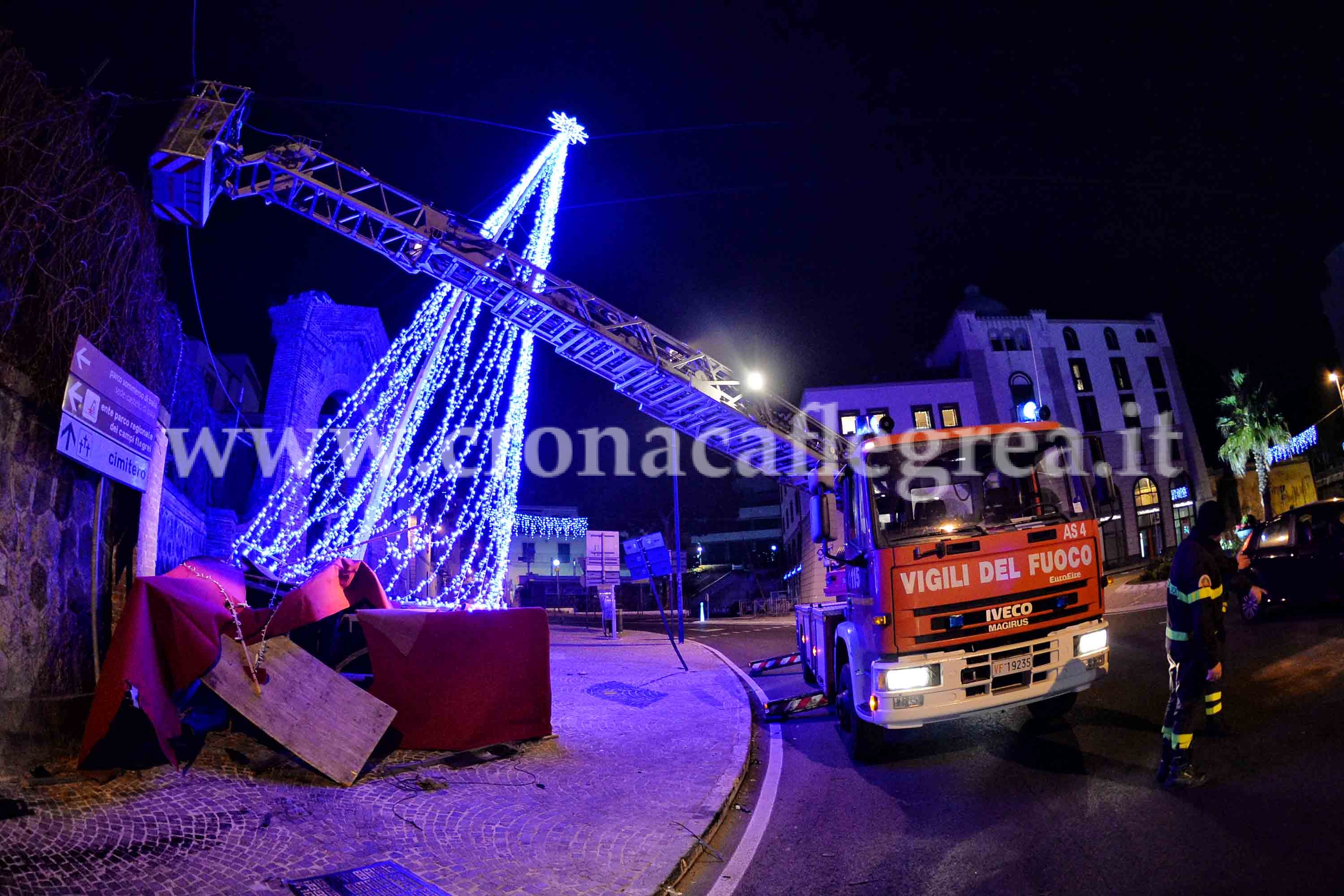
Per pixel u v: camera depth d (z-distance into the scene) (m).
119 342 7.41
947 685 6.48
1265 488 39.56
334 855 4.94
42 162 6.03
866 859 5.05
